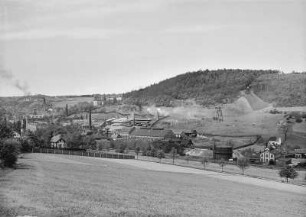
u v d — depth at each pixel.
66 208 44.72
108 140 196.50
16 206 43.38
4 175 64.75
